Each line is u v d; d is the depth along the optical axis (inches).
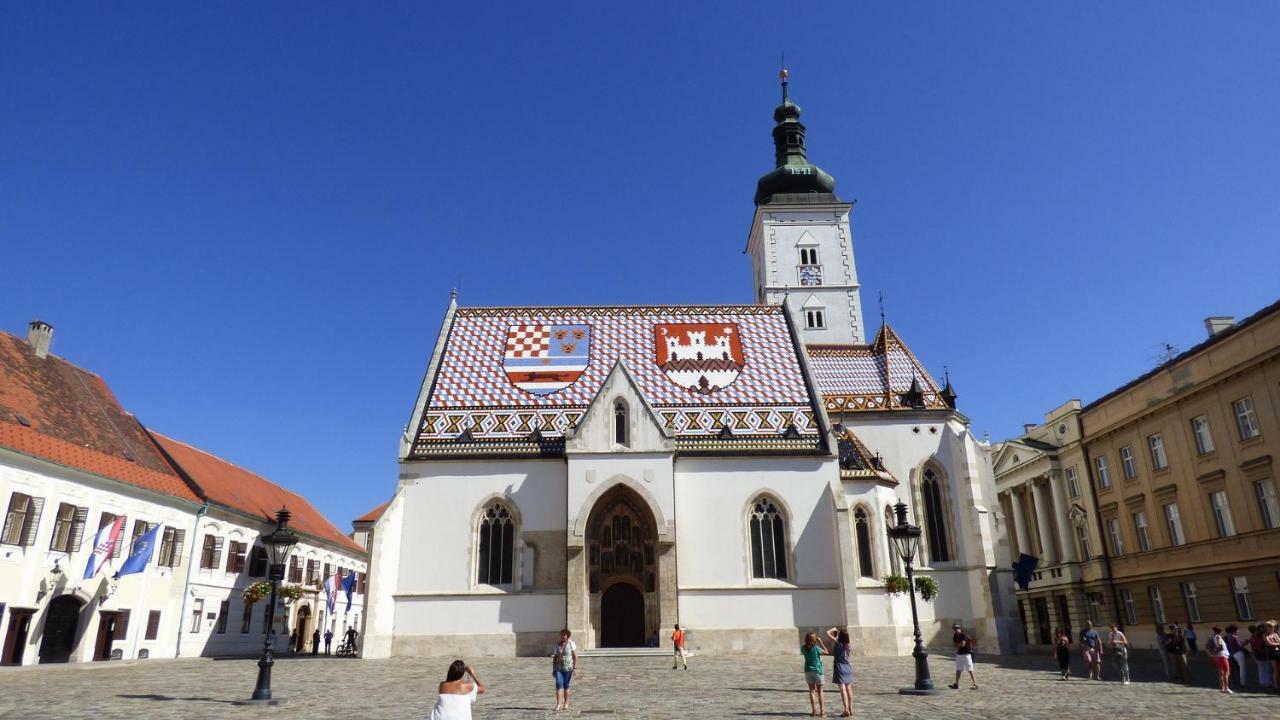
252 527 2559.1
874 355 2470.5
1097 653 1391.5
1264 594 1926.7
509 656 1784.0
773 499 1930.4
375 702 1028.5
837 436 2123.5
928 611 2054.6
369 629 1769.2
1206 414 2118.6
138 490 2026.3
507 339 2261.3
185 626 2191.2
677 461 1946.4
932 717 896.3
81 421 2070.6
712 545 1883.6
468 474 1916.8
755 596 1846.7
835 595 1852.9
